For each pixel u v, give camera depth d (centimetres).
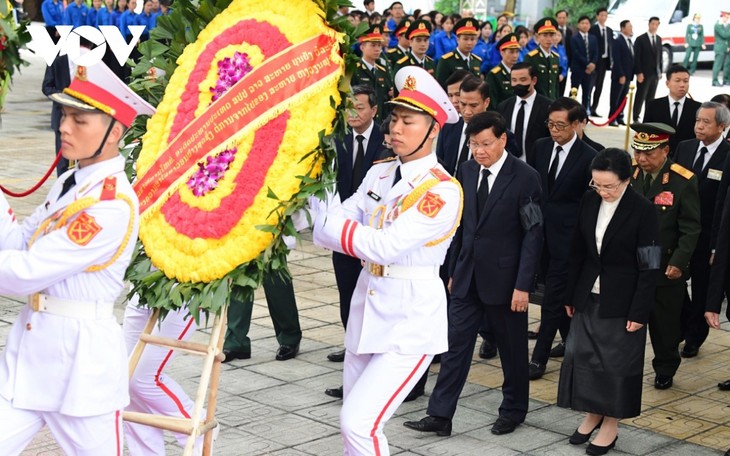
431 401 653
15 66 442
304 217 474
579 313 632
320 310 923
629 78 2291
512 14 2820
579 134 820
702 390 762
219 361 486
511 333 658
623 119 2295
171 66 509
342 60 466
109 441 433
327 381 737
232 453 599
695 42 2930
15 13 470
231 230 462
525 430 667
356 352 512
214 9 500
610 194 611
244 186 464
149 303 475
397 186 506
